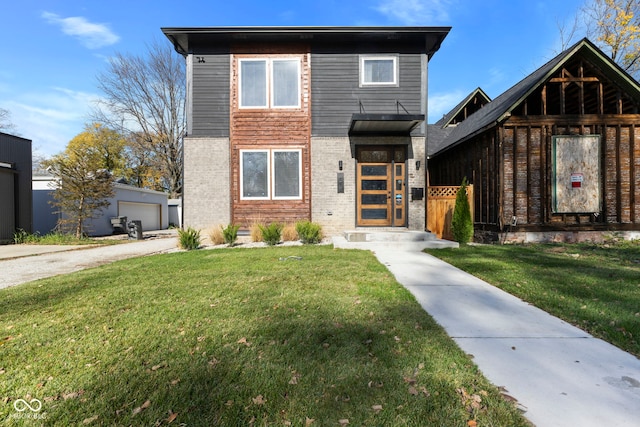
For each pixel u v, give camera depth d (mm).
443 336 2885
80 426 1820
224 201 10414
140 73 32094
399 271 5637
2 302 4035
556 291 4320
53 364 2500
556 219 9820
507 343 2787
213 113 10422
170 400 2018
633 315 3369
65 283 4965
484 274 5328
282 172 10477
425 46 10422
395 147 10484
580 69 9727
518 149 9844
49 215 15938
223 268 5848
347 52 10453
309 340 2805
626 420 1785
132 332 3051
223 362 2453
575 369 2350
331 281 4812
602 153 9805
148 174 35312
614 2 18688
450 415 1836
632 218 9773
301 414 1869
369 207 10477
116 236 16750
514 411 1862
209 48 10391
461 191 9117
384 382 2172
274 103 10469
